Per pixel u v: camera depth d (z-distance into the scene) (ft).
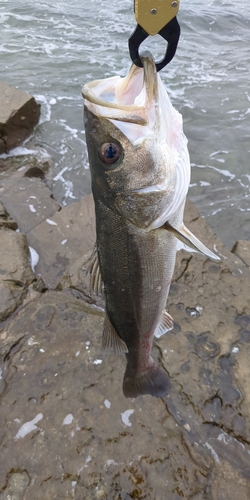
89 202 3.92
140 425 2.12
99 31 9.50
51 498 1.87
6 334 2.58
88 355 2.44
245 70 7.80
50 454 2.01
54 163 5.30
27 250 3.36
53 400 2.23
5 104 5.44
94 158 1.35
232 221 4.48
